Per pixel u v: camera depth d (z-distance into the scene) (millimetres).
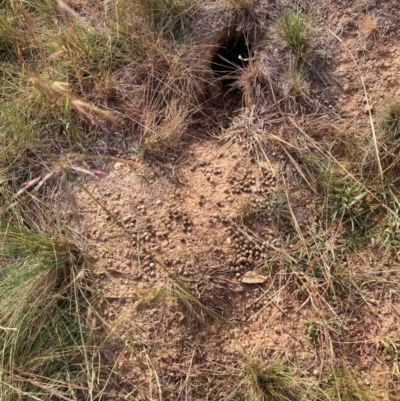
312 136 2135
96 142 2176
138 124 2186
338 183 2059
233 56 2416
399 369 1830
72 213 2043
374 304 1935
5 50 2363
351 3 2271
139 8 2281
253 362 1815
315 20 2271
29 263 1950
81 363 1857
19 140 2141
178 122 2170
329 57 2217
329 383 1825
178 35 2285
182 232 1971
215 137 2225
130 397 1836
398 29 2232
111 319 1896
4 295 1903
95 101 2221
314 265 1969
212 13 2301
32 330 1894
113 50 2256
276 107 2180
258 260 1979
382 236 2012
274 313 1928
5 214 2072
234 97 2338
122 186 2064
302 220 2035
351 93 2176
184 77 2219
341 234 2020
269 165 2094
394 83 2166
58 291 1933
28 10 2418
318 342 1877
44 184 2105
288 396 1810
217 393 1839
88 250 1974
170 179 2070
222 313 1920
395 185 2074
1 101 2223
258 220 2018
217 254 1958
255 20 2291
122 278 1931
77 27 2293
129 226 1983
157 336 1874
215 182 2076
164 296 1886
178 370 1852
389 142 2084
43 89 2051
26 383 1860
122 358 1860
